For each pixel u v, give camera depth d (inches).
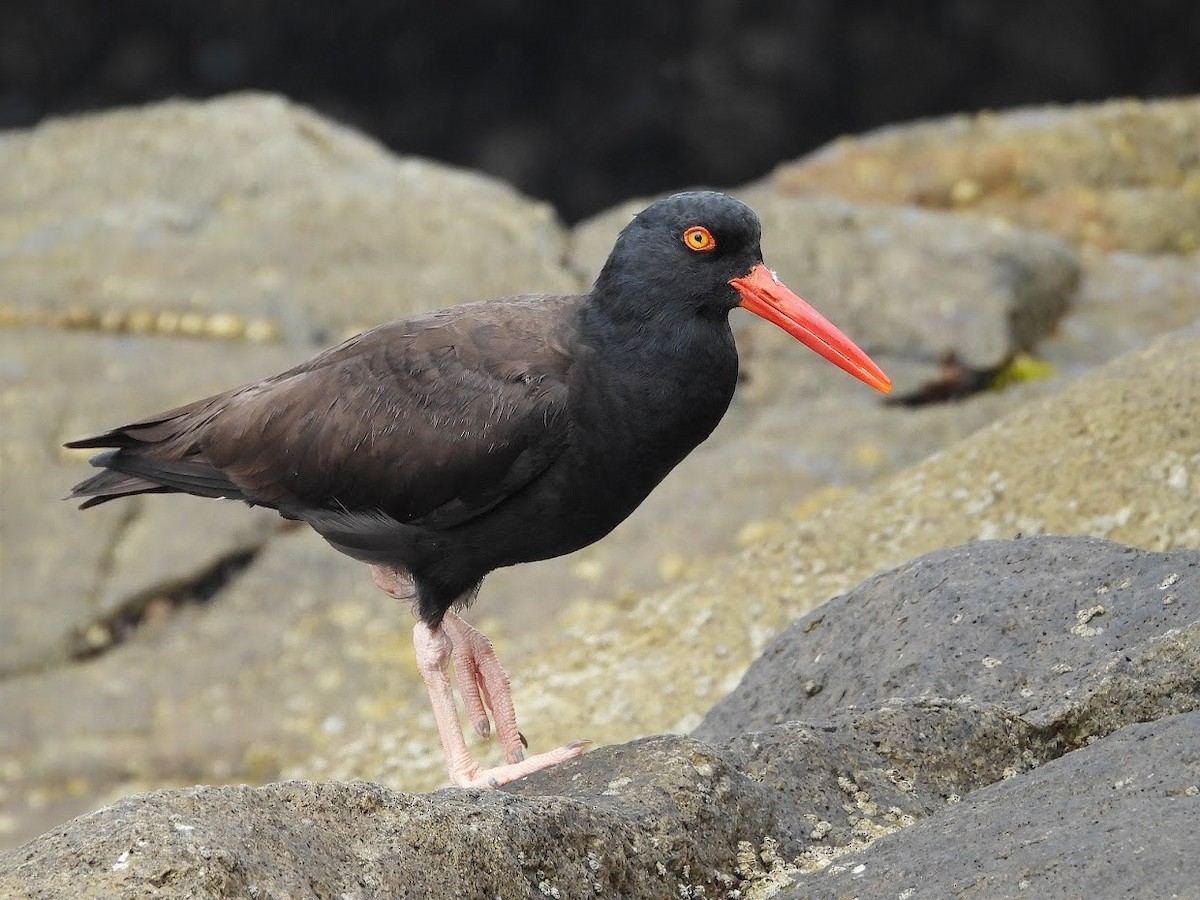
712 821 223.1
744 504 586.9
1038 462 427.8
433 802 206.8
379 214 753.6
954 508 434.6
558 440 285.7
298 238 738.8
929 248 697.0
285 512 313.9
